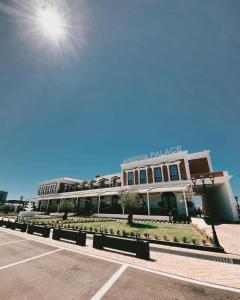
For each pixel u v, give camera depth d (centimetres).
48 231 1273
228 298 437
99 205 3209
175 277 564
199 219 1919
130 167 3177
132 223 1861
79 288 489
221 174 2456
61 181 4844
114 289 483
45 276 571
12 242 1094
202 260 738
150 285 507
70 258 764
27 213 3303
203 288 490
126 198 1917
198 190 3150
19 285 507
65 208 2414
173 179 2625
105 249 916
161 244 1009
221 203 2661
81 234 1027
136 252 784
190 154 2872
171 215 2109
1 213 4181
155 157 2916
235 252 835
